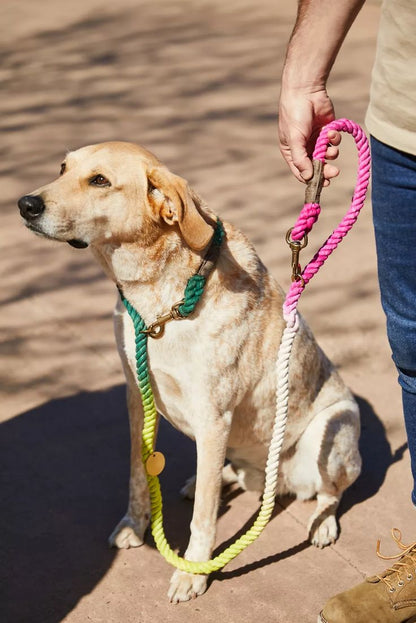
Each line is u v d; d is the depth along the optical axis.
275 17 10.11
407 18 2.04
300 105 2.42
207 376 2.77
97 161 2.62
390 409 3.81
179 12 10.36
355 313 4.52
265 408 3.04
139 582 2.84
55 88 7.92
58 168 6.16
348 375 4.03
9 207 5.59
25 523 3.07
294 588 2.84
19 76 8.26
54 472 3.33
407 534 3.11
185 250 2.70
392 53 2.10
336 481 3.16
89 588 2.80
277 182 6.01
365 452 3.56
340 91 7.73
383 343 4.28
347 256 5.09
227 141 6.72
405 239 2.22
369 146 2.50
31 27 9.78
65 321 4.38
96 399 3.77
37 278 4.78
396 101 2.11
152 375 2.85
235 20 10.03
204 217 2.78
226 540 3.06
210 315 2.75
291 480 3.28
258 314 2.90
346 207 5.71
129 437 3.55
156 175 2.55
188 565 2.76
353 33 9.33
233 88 7.92
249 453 3.19
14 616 2.66
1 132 6.88
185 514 3.20
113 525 3.09
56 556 2.93
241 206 5.62
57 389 3.82
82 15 10.27
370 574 2.91
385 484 3.38
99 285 4.74
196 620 2.69
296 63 2.40
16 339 4.20
